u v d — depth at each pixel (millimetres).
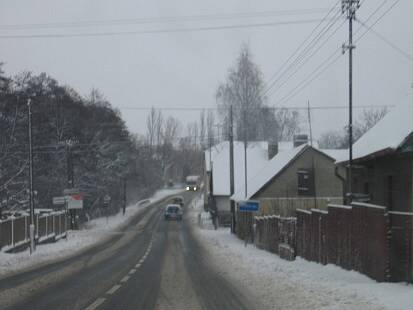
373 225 14602
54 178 64438
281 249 25422
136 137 124062
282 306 11531
